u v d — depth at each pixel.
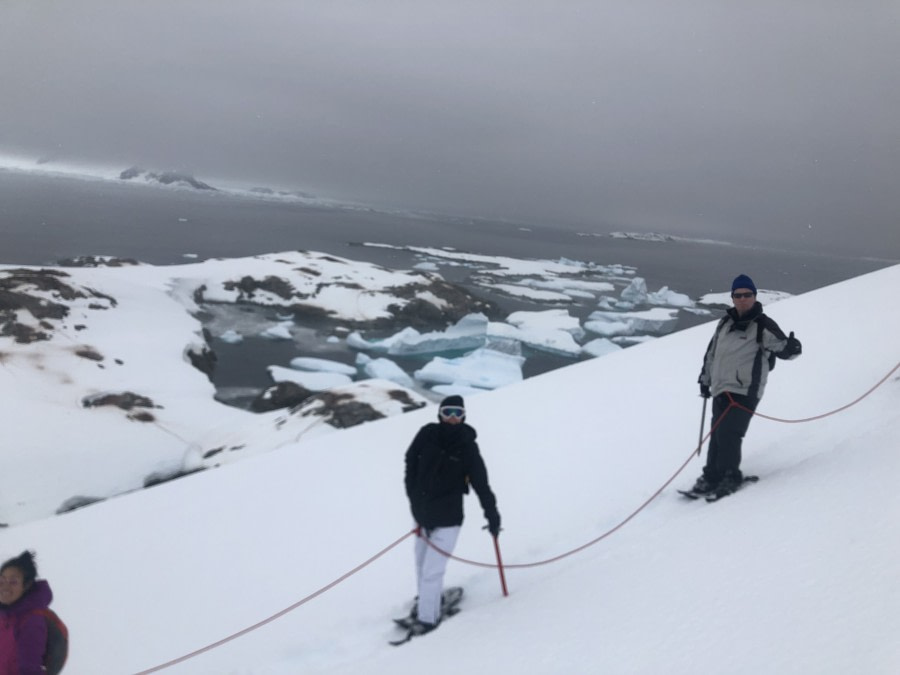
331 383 25.59
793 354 4.60
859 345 9.14
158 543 6.25
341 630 4.23
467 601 4.21
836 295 13.07
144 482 14.91
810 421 6.29
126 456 15.52
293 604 4.81
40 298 24.41
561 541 4.90
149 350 23.83
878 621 2.20
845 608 2.37
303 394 22.53
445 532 3.92
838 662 2.05
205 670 4.12
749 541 3.38
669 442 6.90
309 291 40.44
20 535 6.81
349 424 15.04
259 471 8.05
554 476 6.40
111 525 6.84
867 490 3.49
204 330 32.47
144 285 31.80
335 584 5.01
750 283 4.74
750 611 2.62
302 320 37.88
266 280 40.66
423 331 38.94
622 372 10.57
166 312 29.06
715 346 4.91
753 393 4.71
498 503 5.93
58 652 3.07
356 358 31.58
